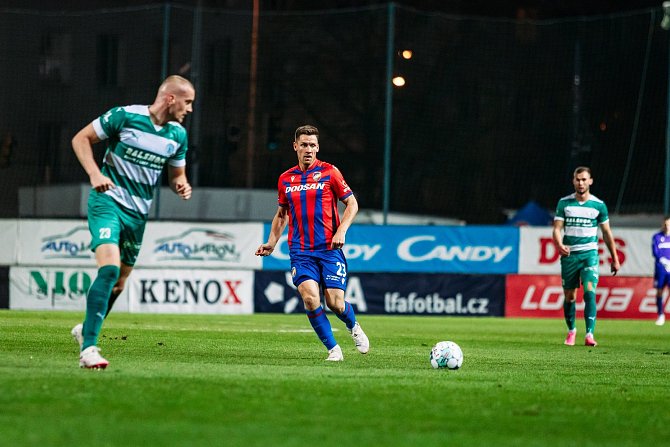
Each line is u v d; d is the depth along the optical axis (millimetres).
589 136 91125
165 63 65875
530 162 93000
